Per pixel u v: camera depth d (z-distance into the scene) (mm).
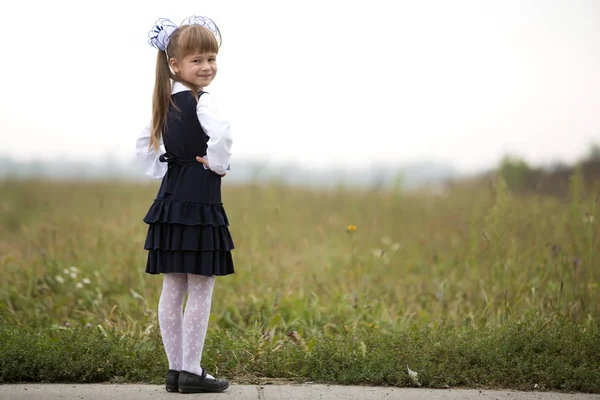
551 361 11047
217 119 9727
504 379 10656
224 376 10891
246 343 11898
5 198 35938
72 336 11625
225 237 10047
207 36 10227
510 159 26781
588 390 10320
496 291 15883
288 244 21797
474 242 18188
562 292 14781
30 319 14531
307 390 10070
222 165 9758
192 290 9961
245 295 16156
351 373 10680
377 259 19250
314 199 33312
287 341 12539
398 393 10008
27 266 17828
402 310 15133
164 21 10383
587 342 11688
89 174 44562
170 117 10164
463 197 29609
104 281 16875
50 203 31609
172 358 10008
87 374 10367
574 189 17531
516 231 18047
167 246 9719
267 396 9766
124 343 11578
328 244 20625
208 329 13555
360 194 34406
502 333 12156
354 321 14102
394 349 11570
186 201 9773
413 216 27391
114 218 23625
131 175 41875
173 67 10375
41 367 10406
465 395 9961
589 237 15711
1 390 9734
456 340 11828
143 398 9586
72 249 18719
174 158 10062
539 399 9867
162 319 10070
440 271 18484
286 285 16969
